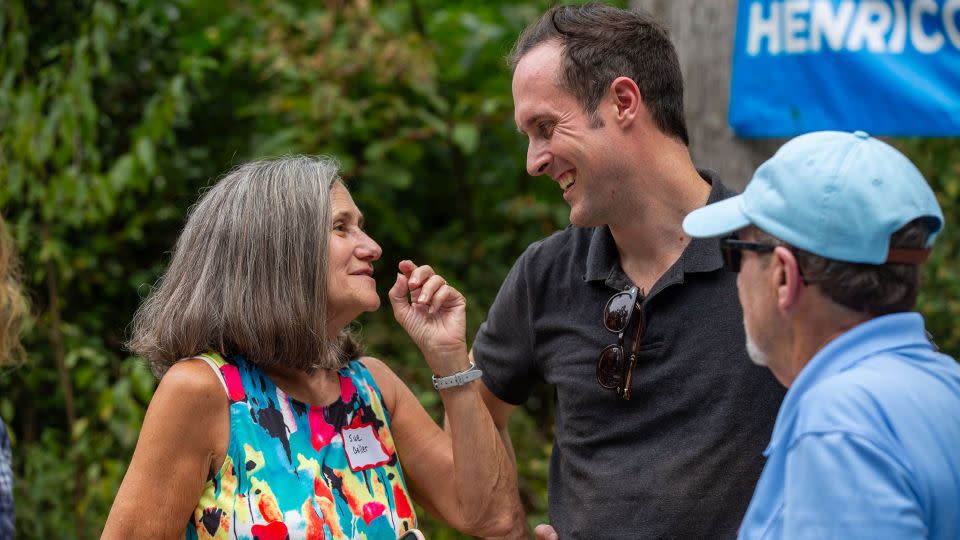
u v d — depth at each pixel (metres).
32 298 4.53
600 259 2.16
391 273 5.17
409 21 5.10
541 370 2.30
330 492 2.07
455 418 2.28
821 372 1.48
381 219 5.09
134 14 4.57
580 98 2.05
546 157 2.11
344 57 4.65
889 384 1.42
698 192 2.10
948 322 4.87
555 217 4.93
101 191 4.15
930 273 4.95
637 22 2.10
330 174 2.17
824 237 1.46
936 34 2.90
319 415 2.14
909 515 1.33
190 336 2.07
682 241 2.08
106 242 4.65
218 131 5.15
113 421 4.09
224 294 2.06
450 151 5.15
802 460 1.40
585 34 2.06
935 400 1.43
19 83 4.45
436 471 2.35
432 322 2.29
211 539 1.99
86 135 4.25
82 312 4.76
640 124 2.05
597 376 2.11
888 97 2.94
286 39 4.82
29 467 4.22
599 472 2.10
